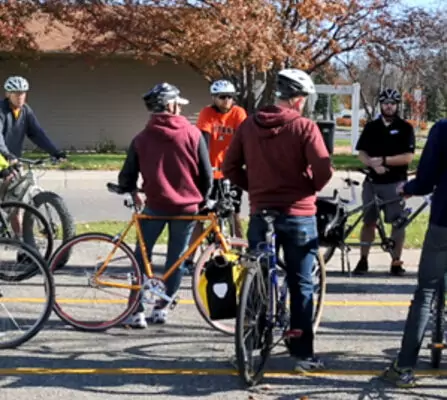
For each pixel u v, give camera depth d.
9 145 7.76
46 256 7.45
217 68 21.34
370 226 8.09
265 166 4.95
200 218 5.92
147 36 20.02
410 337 4.85
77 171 18.94
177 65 25.81
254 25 18.52
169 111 5.94
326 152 4.84
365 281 7.87
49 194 7.77
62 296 6.61
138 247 6.00
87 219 11.61
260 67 18.94
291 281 5.10
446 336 5.34
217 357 5.43
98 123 26.08
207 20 19.22
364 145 7.96
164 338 5.85
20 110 7.78
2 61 25.28
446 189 4.64
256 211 5.05
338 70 26.72
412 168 19.17
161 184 5.85
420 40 22.38
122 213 12.36
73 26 20.80
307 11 19.25
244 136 5.04
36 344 5.64
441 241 4.70
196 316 6.46
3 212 7.16
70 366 5.19
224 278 5.07
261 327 4.90
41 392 4.72
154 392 4.76
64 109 25.89
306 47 20.55
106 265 5.98
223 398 4.67
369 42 22.12
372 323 6.36
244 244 6.03
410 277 8.08
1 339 5.56
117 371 5.11
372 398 4.71
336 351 5.61
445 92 29.17
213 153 7.83
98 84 25.86
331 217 7.21
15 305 6.39
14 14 20.80
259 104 22.50
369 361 5.40
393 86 33.59
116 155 23.69
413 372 4.91
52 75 25.67
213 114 7.90
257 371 4.91
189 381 4.95
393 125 7.85
